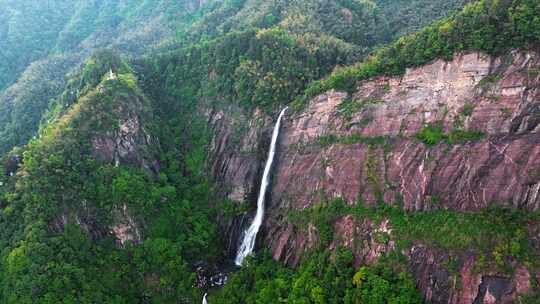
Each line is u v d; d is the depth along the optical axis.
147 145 83.38
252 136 82.38
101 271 67.50
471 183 53.34
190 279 69.56
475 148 54.09
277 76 82.50
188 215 78.38
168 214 75.94
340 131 69.12
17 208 68.12
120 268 69.19
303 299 57.06
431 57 60.44
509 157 51.28
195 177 86.19
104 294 65.12
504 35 54.62
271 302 59.94
